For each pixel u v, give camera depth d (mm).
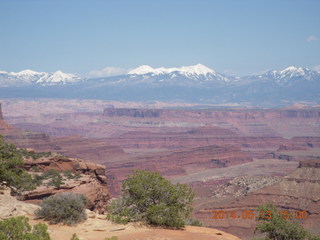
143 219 32625
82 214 30906
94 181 63781
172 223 31859
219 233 31734
